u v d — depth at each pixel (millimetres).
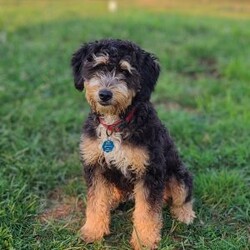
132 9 2695
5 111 1171
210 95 1339
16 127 1097
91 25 2086
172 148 771
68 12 2492
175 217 795
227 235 768
